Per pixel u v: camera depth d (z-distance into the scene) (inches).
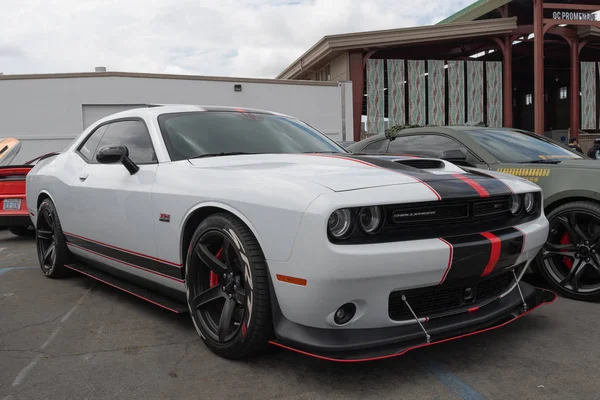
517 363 97.1
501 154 164.4
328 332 87.1
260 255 91.5
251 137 131.2
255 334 93.0
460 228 93.7
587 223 139.0
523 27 797.2
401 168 101.6
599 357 99.4
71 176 152.6
